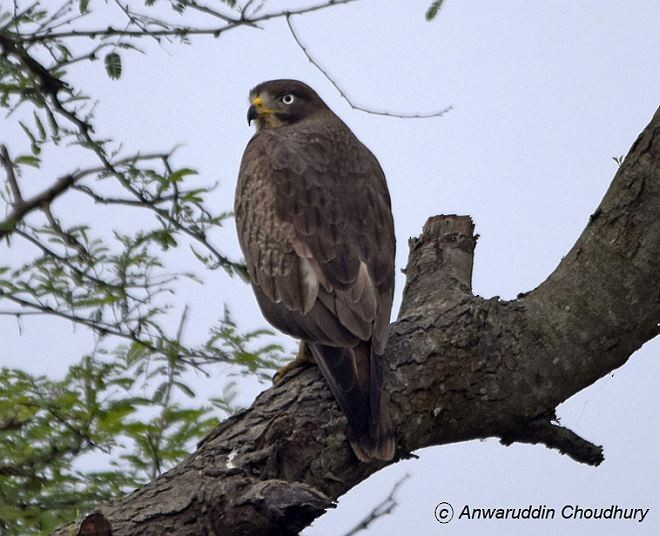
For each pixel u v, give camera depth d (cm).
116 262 1132
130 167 1138
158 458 1017
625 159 1120
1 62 1146
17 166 1138
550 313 1083
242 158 1299
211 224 1161
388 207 1252
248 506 853
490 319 1068
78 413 1024
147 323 1114
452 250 1248
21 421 1020
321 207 1188
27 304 1105
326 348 1063
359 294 1105
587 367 1084
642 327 1094
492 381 1046
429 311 1087
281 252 1168
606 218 1108
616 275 1091
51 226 1125
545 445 1090
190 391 1085
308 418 971
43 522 961
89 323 1110
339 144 1271
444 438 1052
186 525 871
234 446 923
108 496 997
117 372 1082
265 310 1161
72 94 1163
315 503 839
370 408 981
